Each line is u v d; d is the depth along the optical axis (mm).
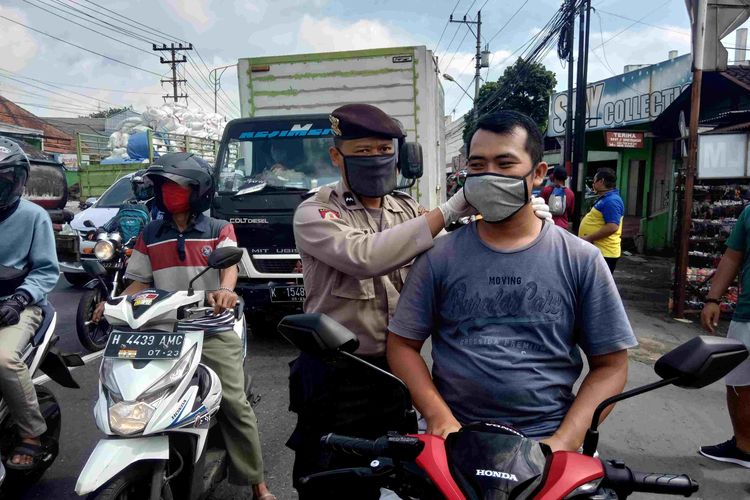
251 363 5465
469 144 1815
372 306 2230
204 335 2910
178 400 2502
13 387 2912
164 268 3131
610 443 3840
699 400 4551
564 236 1826
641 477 1397
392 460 1466
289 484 3369
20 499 3203
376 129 2166
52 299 8164
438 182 9055
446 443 1460
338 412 2219
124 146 18250
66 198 7020
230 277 3146
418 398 1807
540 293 1765
